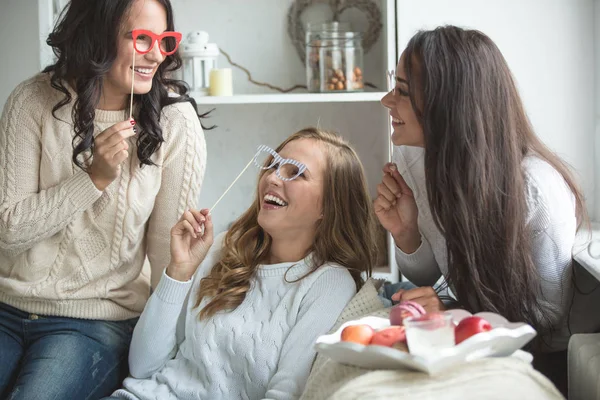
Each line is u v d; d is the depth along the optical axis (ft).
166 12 5.70
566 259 5.24
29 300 6.03
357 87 8.00
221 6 8.80
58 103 5.68
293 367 5.11
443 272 5.95
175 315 5.63
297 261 5.67
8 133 5.79
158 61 5.62
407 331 4.00
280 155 5.70
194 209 5.74
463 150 4.95
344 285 5.48
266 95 7.72
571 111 7.63
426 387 3.86
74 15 5.51
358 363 4.30
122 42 5.50
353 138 8.93
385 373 4.03
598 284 5.67
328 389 4.38
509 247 4.95
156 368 5.72
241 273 5.65
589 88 7.60
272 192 5.53
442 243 5.81
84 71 5.51
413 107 5.16
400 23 7.54
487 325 4.11
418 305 4.57
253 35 8.83
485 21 7.54
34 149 5.82
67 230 5.91
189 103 6.35
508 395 3.79
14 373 5.96
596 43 7.50
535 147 5.38
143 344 5.63
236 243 5.82
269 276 5.60
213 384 5.35
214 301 5.55
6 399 5.90
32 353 5.85
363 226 5.83
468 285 5.11
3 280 5.98
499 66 5.14
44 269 5.95
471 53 5.02
